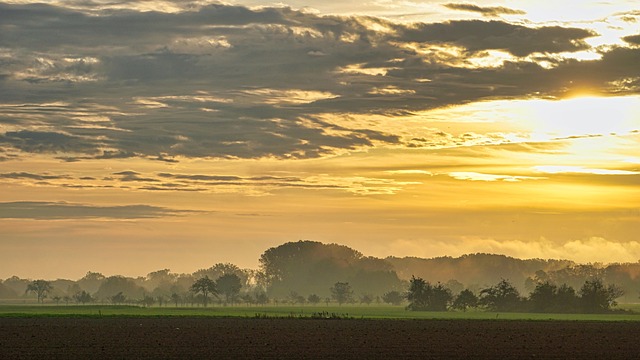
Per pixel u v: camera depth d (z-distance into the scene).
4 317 189.88
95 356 94.56
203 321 177.88
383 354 98.25
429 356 96.25
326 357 94.31
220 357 93.81
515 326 165.25
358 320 190.75
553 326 166.25
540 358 94.94
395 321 186.12
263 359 91.81
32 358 92.25
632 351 104.19
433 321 187.62
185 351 100.69
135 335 128.62
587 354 99.94
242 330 143.62
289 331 141.75
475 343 115.75
